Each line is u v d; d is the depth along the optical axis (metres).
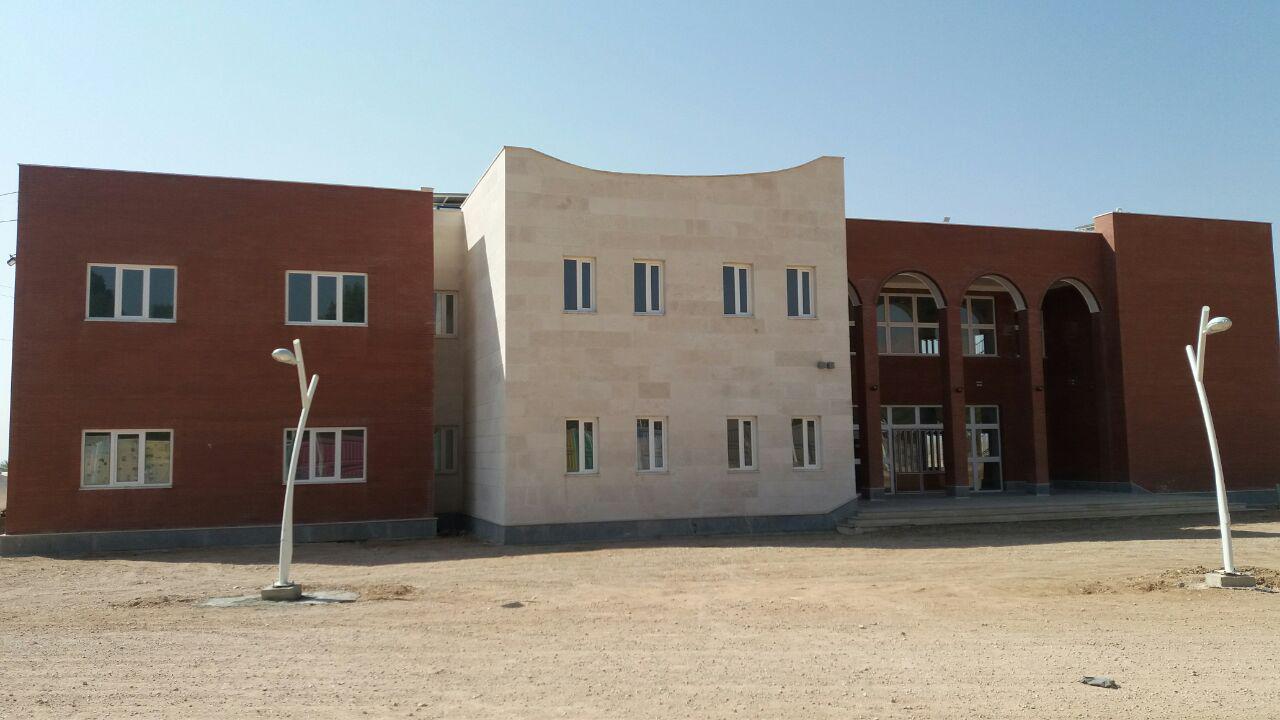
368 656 9.84
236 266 21.50
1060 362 30.88
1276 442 28.94
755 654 9.89
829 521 22.62
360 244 22.44
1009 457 29.67
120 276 20.84
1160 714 7.58
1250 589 13.86
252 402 21.33
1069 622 11.70
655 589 14.65
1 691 8.38
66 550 19.86
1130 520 24.23
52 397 20.09
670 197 22.11
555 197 21.16
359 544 21.02
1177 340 28.52
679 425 21.67
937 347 29.44
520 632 11.19
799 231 23.16
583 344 21.05
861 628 11.39
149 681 8.74
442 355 24.94
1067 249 28.28
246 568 17.61
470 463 23.77
